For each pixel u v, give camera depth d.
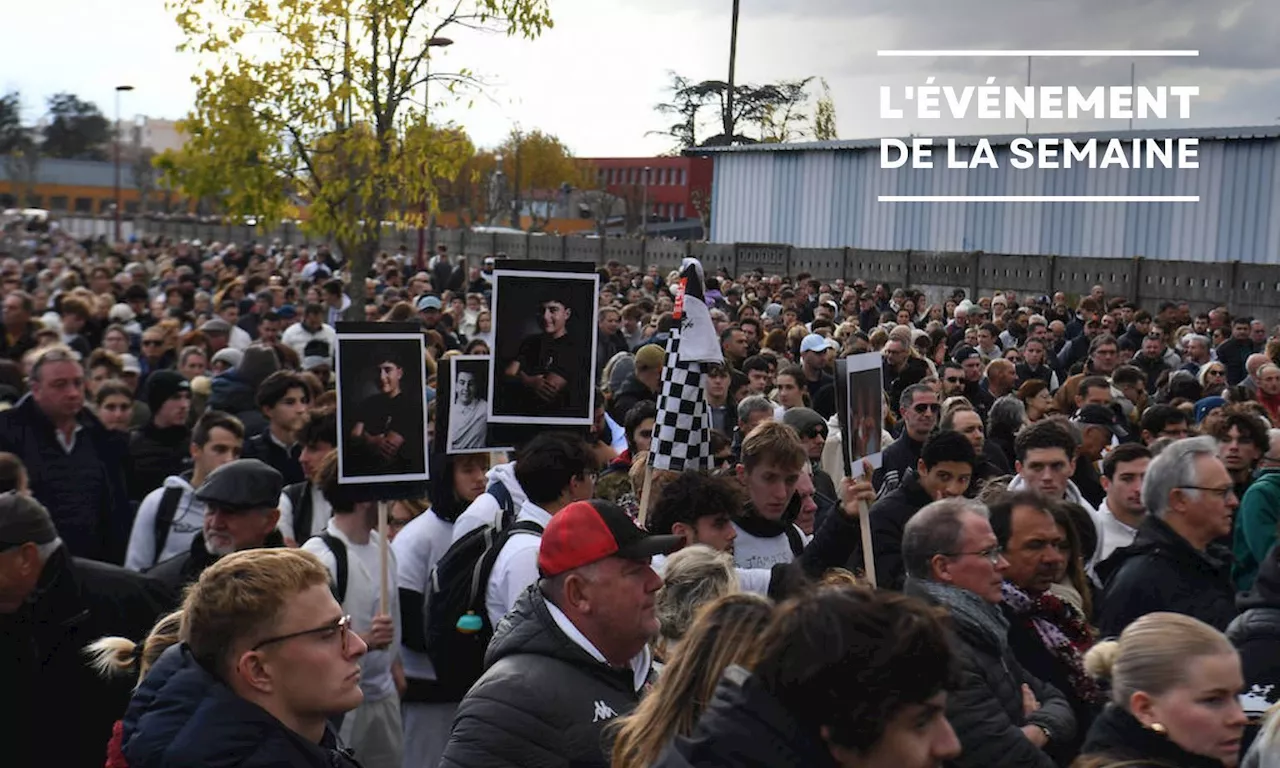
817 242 39.28
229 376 10.89
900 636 2.40
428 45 20.95
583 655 3.98
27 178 100.00
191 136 21.27
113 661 4.49
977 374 13.41
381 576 5.94
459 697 5.80
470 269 39.06
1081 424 9.44
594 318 6.86
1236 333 18.77
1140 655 3.81
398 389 6.19
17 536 4.82
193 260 39.56
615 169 95.75
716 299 21.42
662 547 4.00
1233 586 5.82
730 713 2.51
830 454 10.23
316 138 21.39
